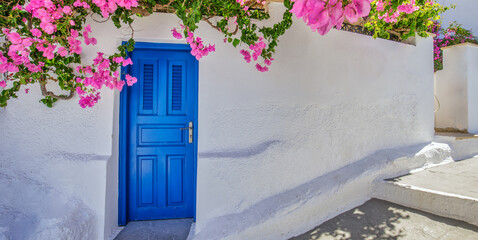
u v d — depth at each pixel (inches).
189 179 133.8
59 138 112.1
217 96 124.0
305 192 122.7
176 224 127.9
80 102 104.6
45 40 87.7
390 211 121.0
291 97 134.2
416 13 155.1
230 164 119.6
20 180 105.3
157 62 131.9
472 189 117.5
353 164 144.1
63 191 108.6
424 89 174.4
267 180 124.0
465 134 194.5
